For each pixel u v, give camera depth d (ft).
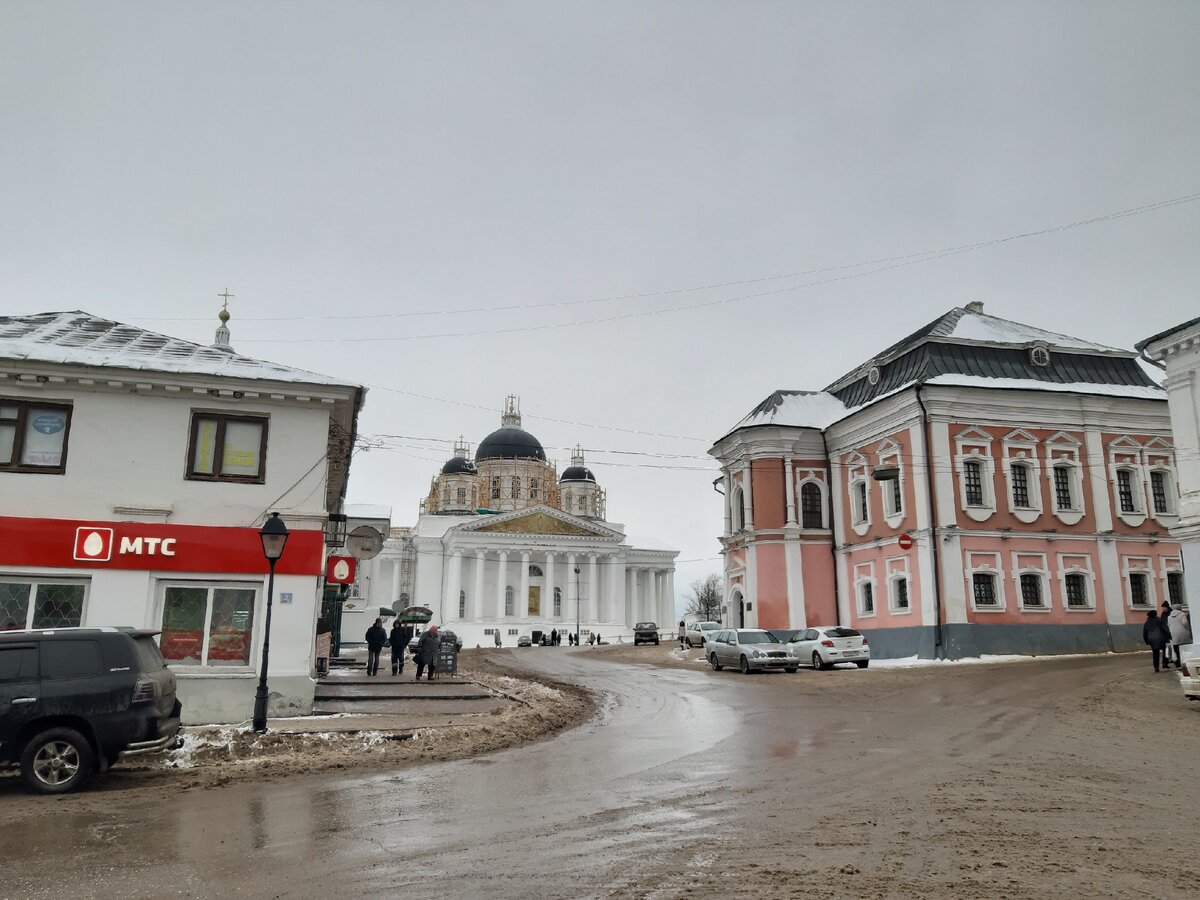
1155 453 124.77
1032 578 116.88
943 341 124.47
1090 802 29.94
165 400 59.36
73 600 55.57
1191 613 79.00
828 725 51.80
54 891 21.16
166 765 39.45
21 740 34.73
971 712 55.98
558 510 303.27
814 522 139.23
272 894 20.68
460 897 20.29
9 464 56.03
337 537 90.27
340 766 39.81
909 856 23.29
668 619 332.60
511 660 135.13
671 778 35.35
